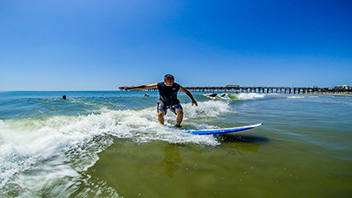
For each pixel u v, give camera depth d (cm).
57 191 161
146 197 154
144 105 848
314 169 200
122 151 253
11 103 719
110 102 897
